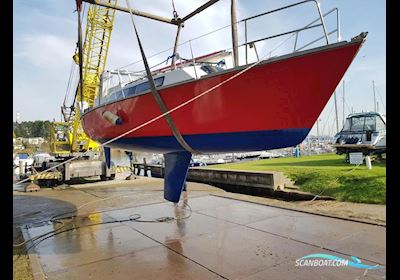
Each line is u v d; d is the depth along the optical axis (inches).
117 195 336.5
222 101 146.9
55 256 154.1
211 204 276.2
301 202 322.0
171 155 199.8
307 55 125.3
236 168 525.3
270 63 131.8
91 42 511.2
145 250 160.1
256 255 149.2
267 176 398.0
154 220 222.1
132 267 138.6
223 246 163.3
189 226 203.9
